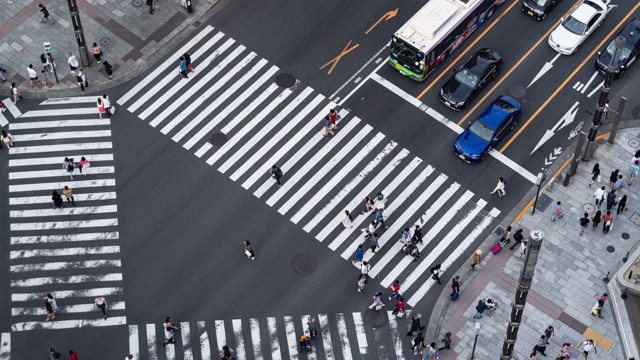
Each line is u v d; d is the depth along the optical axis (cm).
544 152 6162
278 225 5888
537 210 5928
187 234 5853
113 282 5681
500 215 5912
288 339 5494
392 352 5450
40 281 5684
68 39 6694
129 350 5456
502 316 5550
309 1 6850
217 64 6575
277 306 5594
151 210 5950
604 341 5447
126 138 6259
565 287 5644
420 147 6181
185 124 6306
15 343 5475
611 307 5566
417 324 5403
